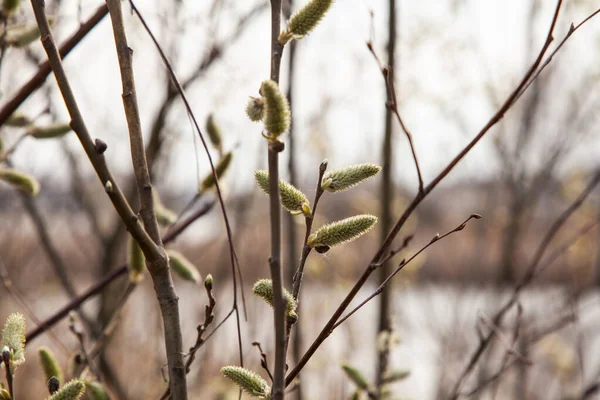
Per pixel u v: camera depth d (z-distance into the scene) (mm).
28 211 3279
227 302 4430
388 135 3254
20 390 4461
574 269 4906
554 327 3654
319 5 1193
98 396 1862
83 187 3699
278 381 1118
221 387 3541
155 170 3645
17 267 4680
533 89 4836
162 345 3732
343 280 4742
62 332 4301
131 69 1310
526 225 5328
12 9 1944
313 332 4602
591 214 5203
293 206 1346
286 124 1068
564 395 4410
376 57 1600
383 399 2332
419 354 4699
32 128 2211
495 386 2551
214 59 2908
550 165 4793
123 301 2234
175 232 2312
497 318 2562
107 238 3578
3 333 1332
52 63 1196
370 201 5125
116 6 1303
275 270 1100
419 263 4770
